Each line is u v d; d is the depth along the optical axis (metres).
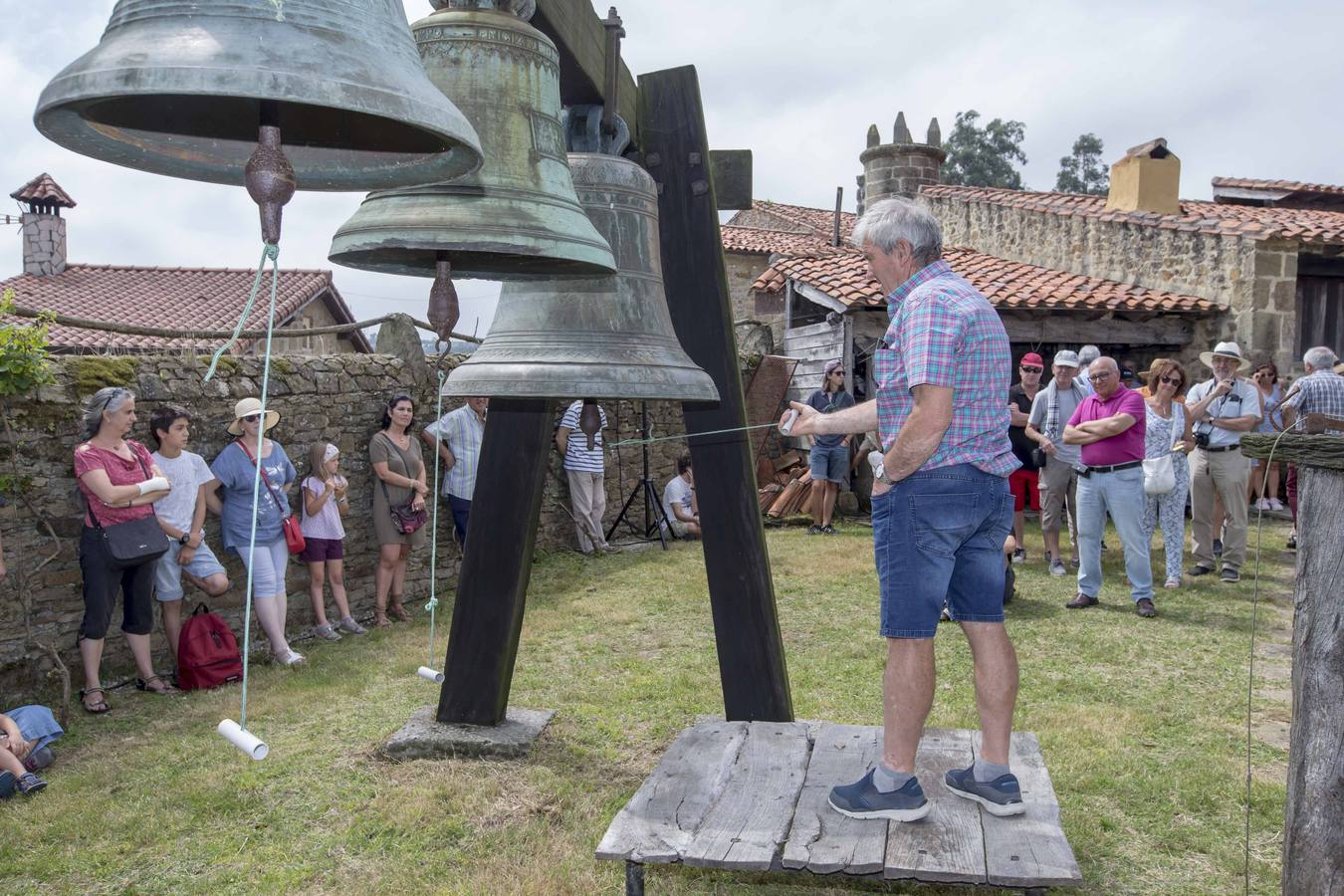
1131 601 7.27
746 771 2.94
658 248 3.39
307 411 6.90
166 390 5.93
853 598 7.57
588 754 4.29
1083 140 55.81
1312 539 2.06
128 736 4.71
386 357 7.84
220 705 5.12
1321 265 12.29
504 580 4.37
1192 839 3.44
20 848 3.53
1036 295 12.28
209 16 1.54
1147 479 7.38
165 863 3.40
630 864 2.62
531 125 2.66
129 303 20.80
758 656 3.95
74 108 1.63
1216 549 9.13
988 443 2.54
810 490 11.95
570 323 3.15
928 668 2.56
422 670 4.48
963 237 16.61
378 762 4.22
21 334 5.09
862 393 12.69
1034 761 2.97
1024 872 2.29
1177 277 12.64
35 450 5.21
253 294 1.55
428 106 1.65
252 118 2.03
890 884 3.23
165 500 5.42
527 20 2.77
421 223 2.39
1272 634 6.33
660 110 3.86
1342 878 2.01
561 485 10.04
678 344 3.34
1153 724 4.60
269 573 5.93
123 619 5.32
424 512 7.20
